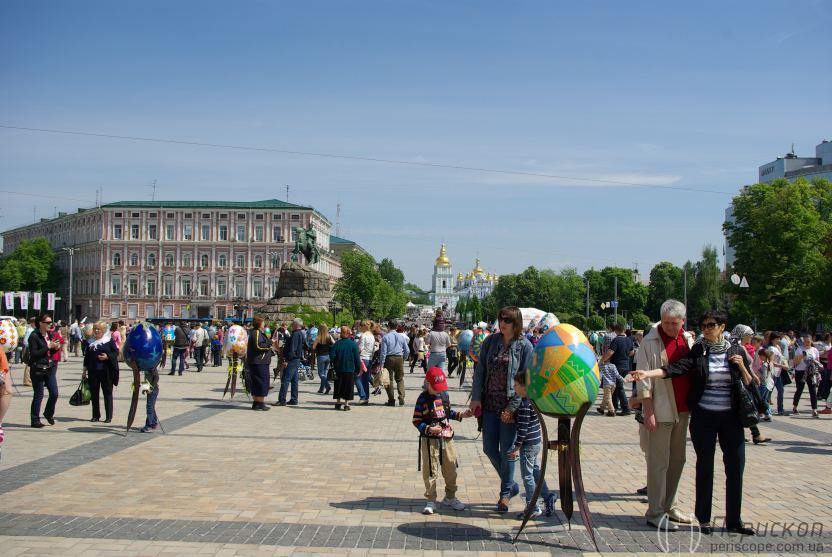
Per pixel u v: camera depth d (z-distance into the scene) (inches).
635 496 382.3
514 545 292.8
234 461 451.2
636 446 537.6
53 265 5014.8
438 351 789.9
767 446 555.8
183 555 271.1
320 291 1913.1
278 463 447.2
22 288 4837.6
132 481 391.2
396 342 794.2
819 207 2534.5
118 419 633.0
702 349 321.4
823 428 670.5
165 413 679.1
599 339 1539.1
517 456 335.3
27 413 663.1
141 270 4749.0
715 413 316.2
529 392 306.5
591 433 604.4
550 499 339.0
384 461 460.4
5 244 6589.6
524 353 333.7
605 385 732.7
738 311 2448.3
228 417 660.1
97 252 4842.5
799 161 4753.9
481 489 391.9
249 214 4768.7
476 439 566.9
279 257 4753.9
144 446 500.1
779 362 807.1
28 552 271.4
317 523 317.4
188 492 368.2
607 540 302.2
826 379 786.8
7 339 639.8
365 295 4596.5
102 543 283.4
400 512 339.6
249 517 324.2
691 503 367.6
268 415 683.4
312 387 1007.6
